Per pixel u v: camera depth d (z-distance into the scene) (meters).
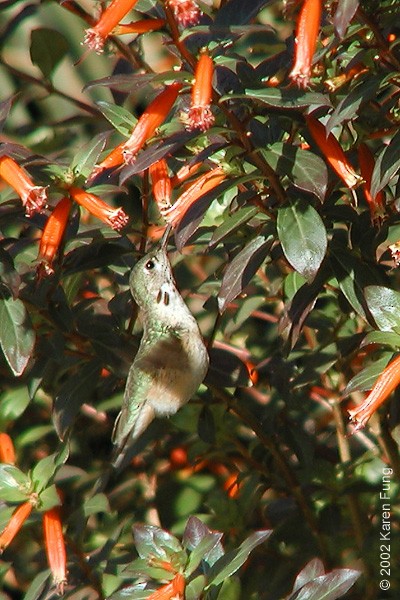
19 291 8.84
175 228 8.02
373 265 8.75
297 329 8.80
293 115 7.99
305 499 10.56
